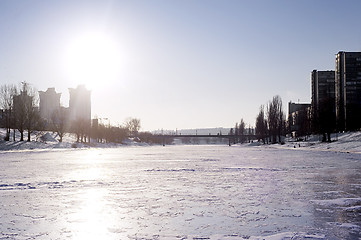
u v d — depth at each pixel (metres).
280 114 107.06
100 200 12.73
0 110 78.69
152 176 20.84
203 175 21.38
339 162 32.06
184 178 19.75
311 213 10.53
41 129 96.06
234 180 18.75
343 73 99.81
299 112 112.38
